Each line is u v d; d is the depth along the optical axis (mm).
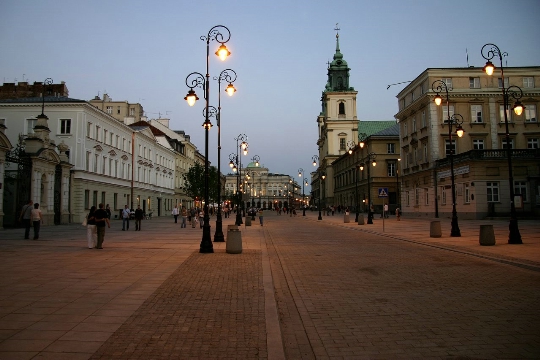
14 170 31656
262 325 6227
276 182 172000
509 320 6684
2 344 5340
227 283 9445
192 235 24719
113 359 4871
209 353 5094
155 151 65188
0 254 14570
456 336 5918
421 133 49469
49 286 9016
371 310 7391
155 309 7133
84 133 40562
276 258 14562
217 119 21016
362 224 36719
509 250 15406
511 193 17953
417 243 19828
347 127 104500
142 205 58719
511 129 46000
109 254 14719
